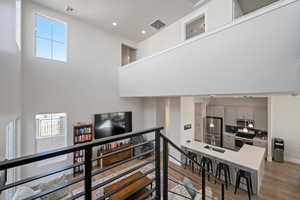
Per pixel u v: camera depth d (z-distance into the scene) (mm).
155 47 5695
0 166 615
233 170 3904
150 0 3852
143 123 6773
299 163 5191
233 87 2227
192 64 2867
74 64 4551
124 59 6285
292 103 5344
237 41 2174
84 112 4789
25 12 3596
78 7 4047
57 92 4188
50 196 2547
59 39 4324
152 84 4016
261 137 6312
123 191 2885
